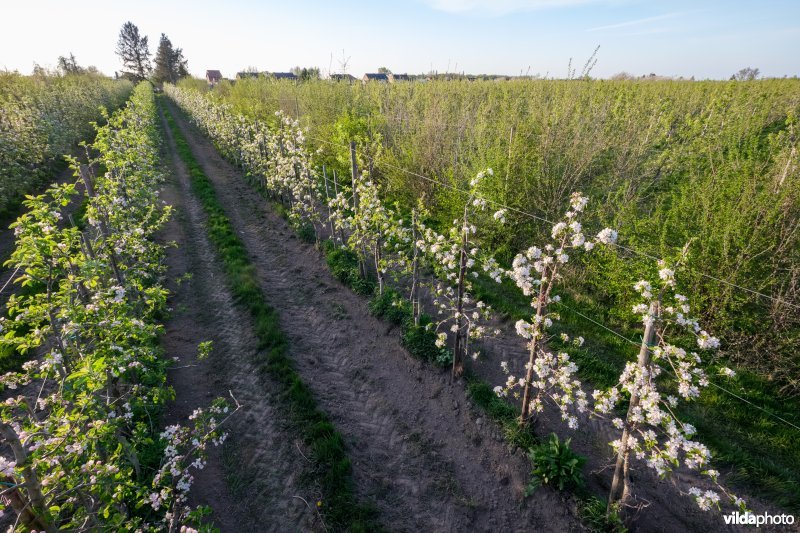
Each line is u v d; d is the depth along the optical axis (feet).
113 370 11.60
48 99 62.59
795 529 12.78
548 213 26.11
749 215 18.31
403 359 20.56
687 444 10.12
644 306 11.18
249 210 41.83
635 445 11.27
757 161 23.47
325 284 27.50
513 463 15.12
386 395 18.69
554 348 20.44
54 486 9.05
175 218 39.19
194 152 69.10
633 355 19.95
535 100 41.37
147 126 59.21
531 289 14.19
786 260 17.38
